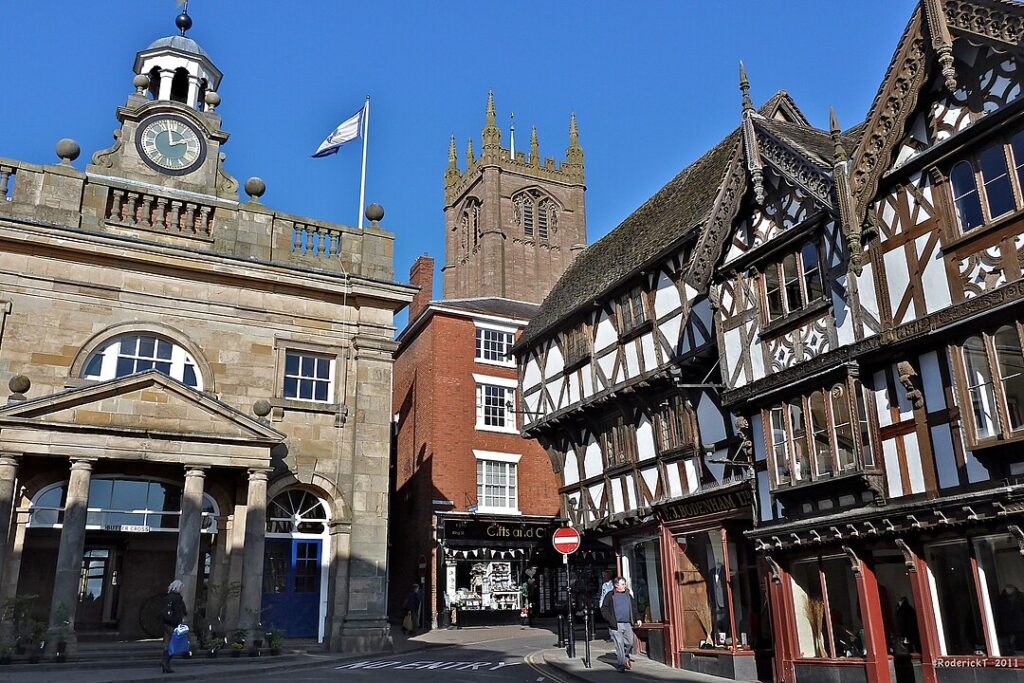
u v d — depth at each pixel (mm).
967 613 10180
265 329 19078
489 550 28641
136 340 17906
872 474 11133
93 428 15484
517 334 32031
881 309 11367
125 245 17812
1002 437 9641
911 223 11188
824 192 12438
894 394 11211
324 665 15156
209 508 17578
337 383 19500
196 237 19000
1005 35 10094
